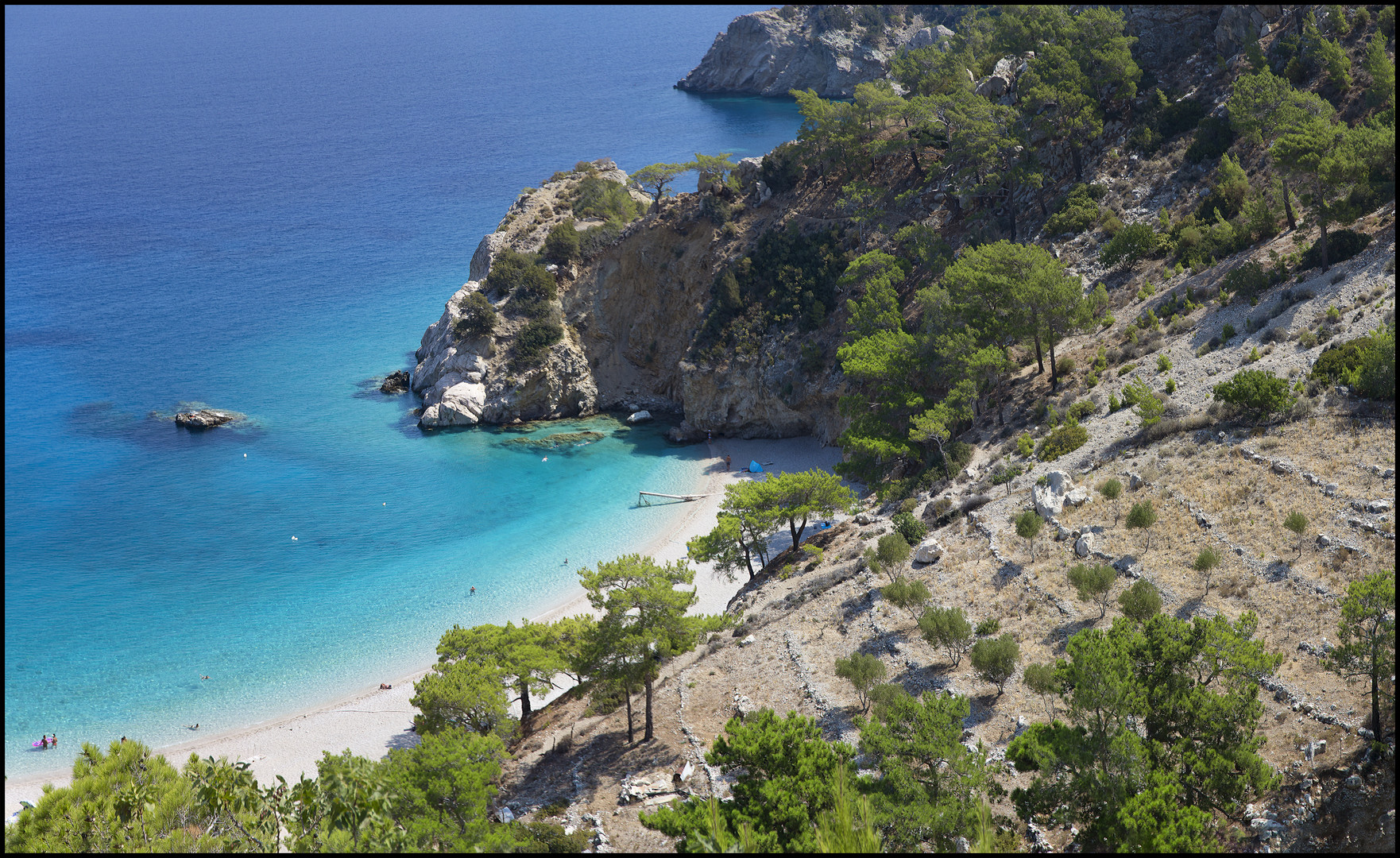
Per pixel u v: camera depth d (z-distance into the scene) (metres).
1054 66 115.88
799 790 39.97
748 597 76.25
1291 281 78.88
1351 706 43.38
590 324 138.50
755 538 79.75
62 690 77.50
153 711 75.00
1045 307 83.00
